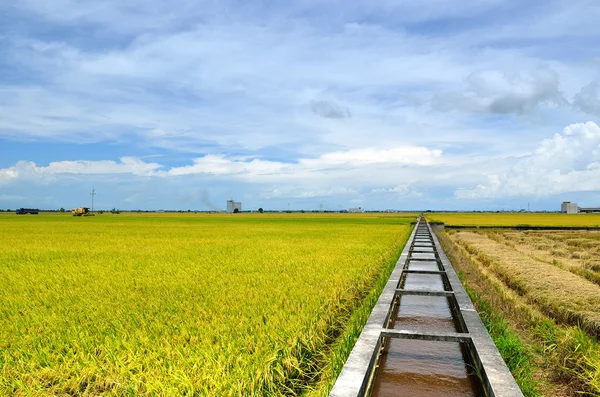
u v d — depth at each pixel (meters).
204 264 13.48
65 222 53.09
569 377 5.53
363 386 3.90
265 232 32.47
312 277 10.75
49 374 4.82
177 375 4.48
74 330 6.21
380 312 6.36
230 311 7.27
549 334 6.67
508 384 3.81
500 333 6.67
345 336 5.80
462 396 4.46
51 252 17.66
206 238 25.81
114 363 5.00
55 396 4.40
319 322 6.43
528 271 12.96
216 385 4.27
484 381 4.23
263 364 4.74
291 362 5.00
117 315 7.16
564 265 16.14
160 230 35.16
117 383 4.47
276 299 8.01
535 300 9.59
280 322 6.43
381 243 21.78
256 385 4.40
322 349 5.87
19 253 17.25
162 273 11.79
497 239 30.30
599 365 4.92
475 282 12.01
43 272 12.21
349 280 10.24
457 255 17.86
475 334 5.31
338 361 4.88
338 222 57.38
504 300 9.47
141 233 30.89
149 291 9.22
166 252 17.41
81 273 11.95
